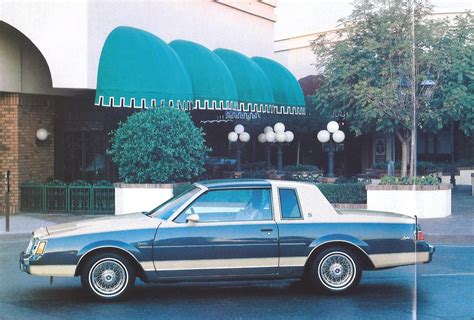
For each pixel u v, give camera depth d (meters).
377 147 31.16
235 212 8.43
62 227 8.52
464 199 23.05
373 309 7.91
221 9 24.41
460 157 31.47
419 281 9.67
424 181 17.72
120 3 19.45
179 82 18.64
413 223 8.73
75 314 7.72
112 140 18.83
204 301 8.43
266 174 22.81
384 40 20.56
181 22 22.17
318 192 8.66
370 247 8.51
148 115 17.34
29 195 19.58
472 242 14.20
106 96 17.72
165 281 8.25
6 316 7.63
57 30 18.27
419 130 29.62
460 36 21.80
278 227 8.38
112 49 18.02
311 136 29.53
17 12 18.14
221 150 25.78
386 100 19.52
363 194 17.78
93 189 18.80
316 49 24.62
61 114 21.20
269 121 26.50
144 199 17.08
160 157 17.34
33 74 20.02
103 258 8.25
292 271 8.38
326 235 8.45
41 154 20.69
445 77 21.08
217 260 8.25
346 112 22.73
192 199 8.42
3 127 19.77
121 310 7.91
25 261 8.21
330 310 7.87
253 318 7.51
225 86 20.12
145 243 8.17
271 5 27.83
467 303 8.23
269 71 24.56
